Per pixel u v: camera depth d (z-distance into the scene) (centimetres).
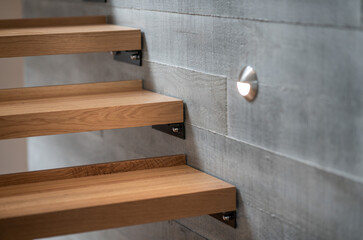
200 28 206
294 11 158
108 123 209
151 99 225
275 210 176
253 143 184
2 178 200
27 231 168
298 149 163
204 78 207
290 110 164
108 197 184
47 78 386
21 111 198
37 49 222
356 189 143
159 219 185
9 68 481
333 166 150
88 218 175
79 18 282
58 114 199
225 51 193
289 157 167
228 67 192
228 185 197
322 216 156
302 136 161
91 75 318
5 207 174
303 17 155
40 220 169
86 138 336
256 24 175
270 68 171
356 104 140
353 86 141
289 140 166
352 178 144
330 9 145
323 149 153
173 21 223
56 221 171
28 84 421
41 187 198
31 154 438
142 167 222
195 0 206
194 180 204
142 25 249
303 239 165
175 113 222
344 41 142
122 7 268
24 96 229
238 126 191
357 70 139
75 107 206
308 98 157
